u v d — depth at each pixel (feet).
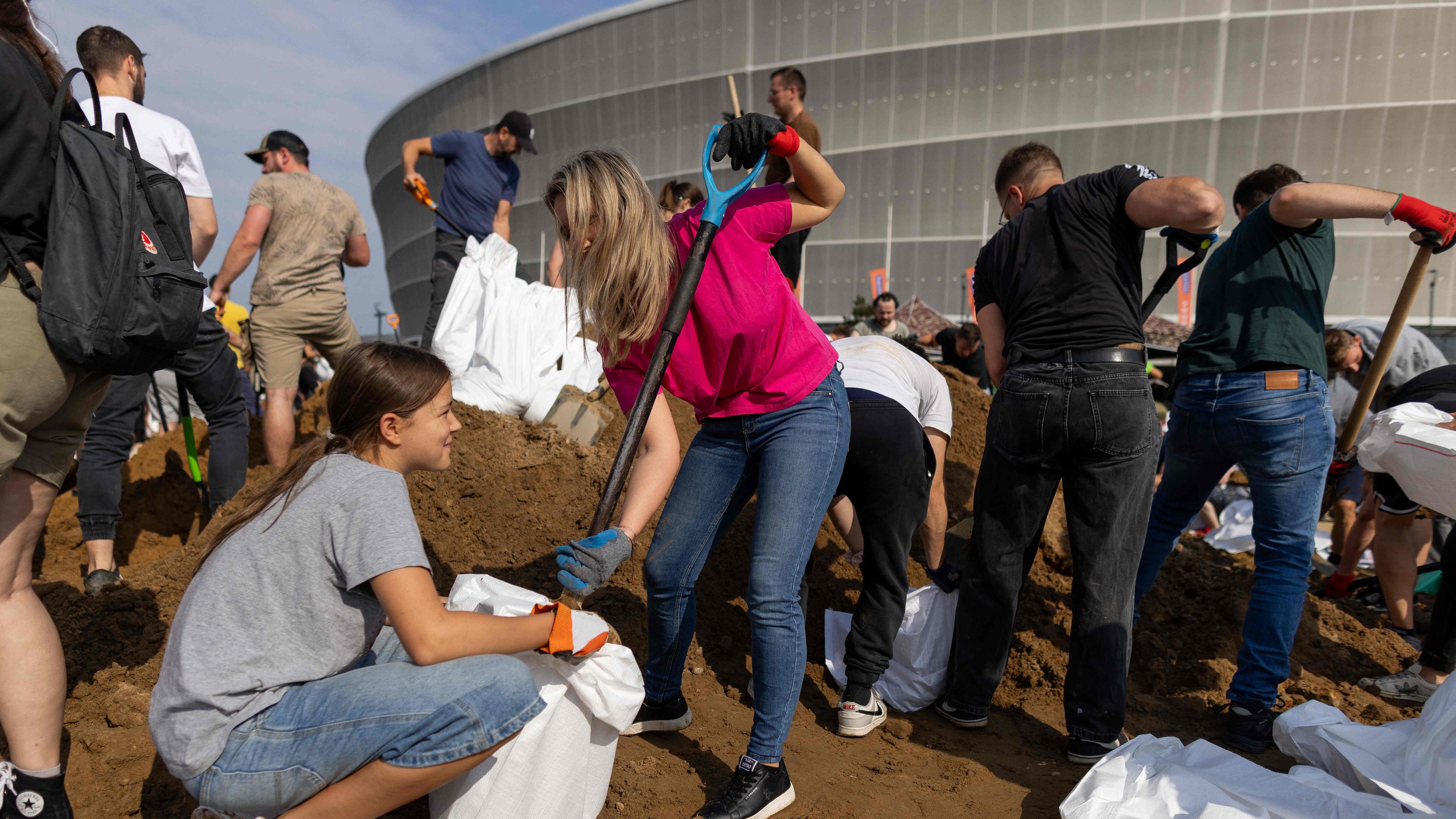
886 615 8.29
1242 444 8.66
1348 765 7.16
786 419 6.92
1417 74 124.98
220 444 12.25
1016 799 7.34
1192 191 6.88
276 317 13.88
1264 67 130.31
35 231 5.65
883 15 146.61
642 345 6.95
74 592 8.70
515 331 13.28
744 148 6.41
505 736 5.24
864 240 152.05
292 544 5.23
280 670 5.18
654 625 7.56
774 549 6.67
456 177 18.11
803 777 7.41
